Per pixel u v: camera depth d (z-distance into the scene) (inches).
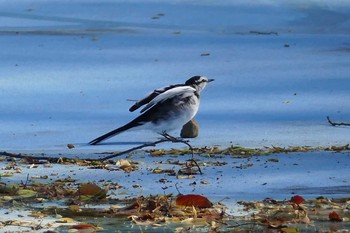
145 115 605.9
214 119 730.8
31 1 1302.9
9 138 660.7
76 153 600.1
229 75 906.1
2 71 922.7
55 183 506.9
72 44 1065.5
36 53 1013.8
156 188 495.2
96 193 473.7
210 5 1269.7
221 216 436.8
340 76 903.1
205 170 538.0
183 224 424.5
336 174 529.7
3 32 1131.9
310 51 1034.1
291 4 1282.0
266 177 521.3
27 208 454.6
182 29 1167.0
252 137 660.1
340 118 735.1
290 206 456.4
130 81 879.7
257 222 427.2
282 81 880.3
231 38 1106.7
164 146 627.8
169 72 921.5
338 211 449.7
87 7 1272.1
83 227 414.6
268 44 1072.8
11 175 526.9
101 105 784.3
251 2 1283.2
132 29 1159.6
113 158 579.8
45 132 681.6
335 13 1248.8
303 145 628.7
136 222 426.6
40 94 824.3
